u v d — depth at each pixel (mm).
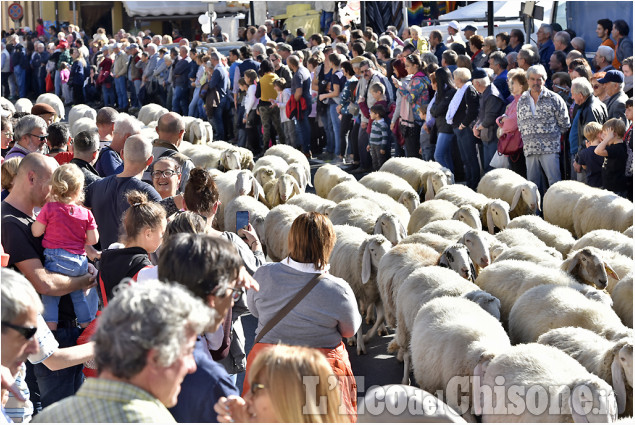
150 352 2086
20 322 2674
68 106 23547
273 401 2395
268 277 3898
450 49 13344
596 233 7219
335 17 22109
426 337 4840
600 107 9852
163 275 2748
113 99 22469
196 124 13961
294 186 9688
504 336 4742
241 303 3797
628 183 9094
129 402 2088
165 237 3641
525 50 11562
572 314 5172
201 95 17516
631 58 10812
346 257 6727
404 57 13211
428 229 7609
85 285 4520
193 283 2711
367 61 13195
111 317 2100
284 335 3848
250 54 16938
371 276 6602
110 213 5109
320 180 11062
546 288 5527
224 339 3613
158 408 2121
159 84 20594
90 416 2066
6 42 24750
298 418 2393
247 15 25484
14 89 25234
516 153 10828
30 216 4590
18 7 32375
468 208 8164
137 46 21328
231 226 8711
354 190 9438
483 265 6551
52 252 4465
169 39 22188
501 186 9578
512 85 10477
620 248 6844
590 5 15023
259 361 2453
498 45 13914
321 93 15062
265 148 15867
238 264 2834
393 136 14391
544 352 4215
